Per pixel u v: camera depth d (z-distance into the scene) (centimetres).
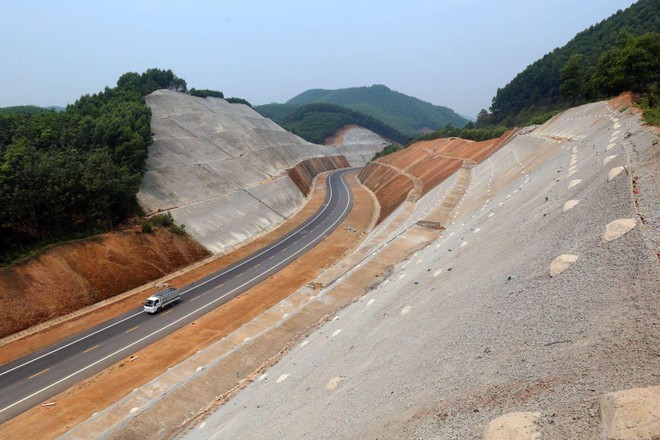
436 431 927
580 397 764
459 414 939
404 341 1627
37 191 4172
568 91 7062
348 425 1227
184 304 4078
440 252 2853
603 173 1831
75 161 4766
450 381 1113
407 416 1064
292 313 3250
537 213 2038
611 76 5162
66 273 3991
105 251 4406
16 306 3525
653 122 2175
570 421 723
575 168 2406
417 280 2420
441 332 1473
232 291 4362
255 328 3347
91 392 2759
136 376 2930
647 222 1185
